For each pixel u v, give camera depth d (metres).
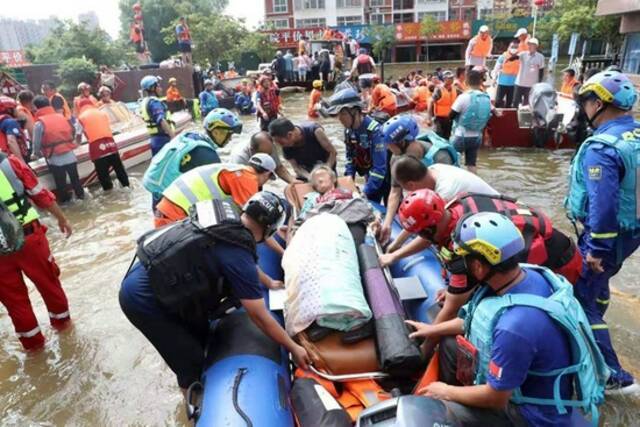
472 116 6.84
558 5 27.64
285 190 4.55
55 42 24.06
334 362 2.49
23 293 3.55
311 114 11.71
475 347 1.88
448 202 2.84
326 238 2.97
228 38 30.28
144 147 9.65
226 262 2.34
